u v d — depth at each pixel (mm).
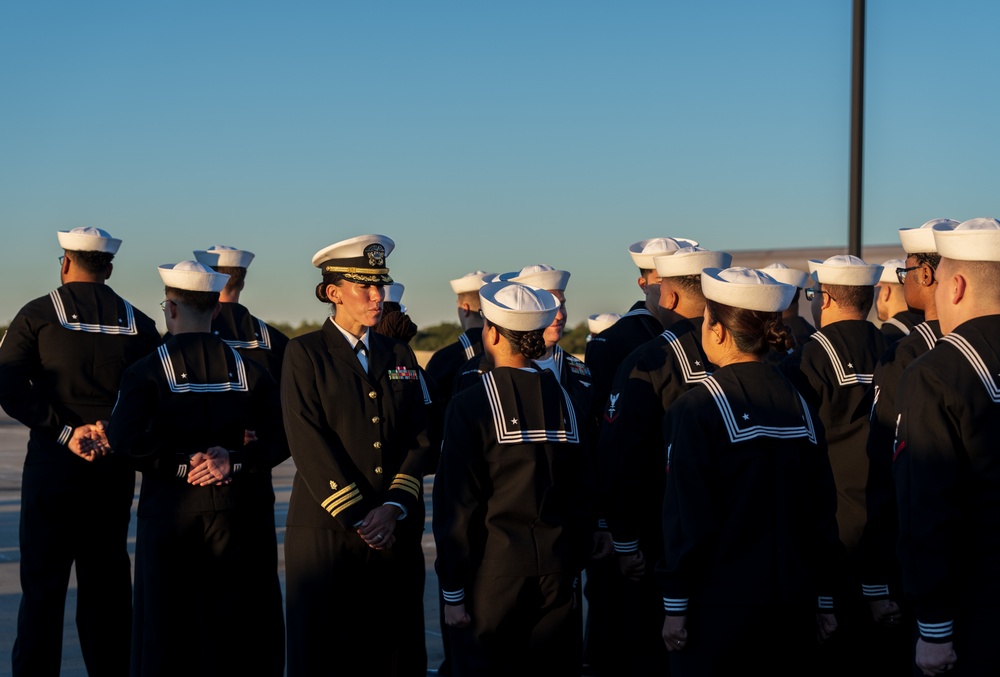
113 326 5441
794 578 3432
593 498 4125
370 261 4559
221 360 4883
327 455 4363
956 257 3262
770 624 3398
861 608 4531
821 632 3633
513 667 3953
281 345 6703
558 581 3965
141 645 4770
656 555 4648
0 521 10367
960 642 3062
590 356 5648
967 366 3094
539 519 3955
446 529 3930
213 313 4988
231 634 4832
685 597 3469
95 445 5230
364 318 4562
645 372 4527
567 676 4039
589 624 5617
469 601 3945
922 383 3115
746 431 3459
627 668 5078
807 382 4566
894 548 3895
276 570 5094
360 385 4520
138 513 4824
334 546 4418
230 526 4809
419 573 4727
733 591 3414
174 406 4723
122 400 4684
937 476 3051
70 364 5309
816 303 5059
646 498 4512
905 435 3131
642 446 4480
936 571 3029
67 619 6676
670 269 4922
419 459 4559
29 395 5211
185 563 4750
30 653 5195
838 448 4543
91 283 5484
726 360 3703
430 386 5055
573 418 4105
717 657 3420
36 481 5242
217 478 4719
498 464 3939
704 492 3434
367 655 4520
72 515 5277
